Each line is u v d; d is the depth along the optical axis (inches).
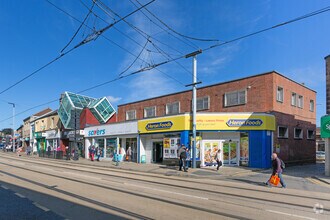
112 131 1234.6
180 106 1283.2
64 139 1733.5
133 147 1142.3
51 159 1347.2
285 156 993.5
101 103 1610.5
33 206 313.0
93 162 1118.4
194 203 337.1
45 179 534.3
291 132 1053.8
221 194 407.8
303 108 1176.8
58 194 381.7
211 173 725.9
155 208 308.0
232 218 274.2
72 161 1190.3
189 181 562.9
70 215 277.0
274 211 308.0
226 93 1100.5
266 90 989.8
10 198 354.9
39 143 2129.7
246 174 730.8
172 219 266.4
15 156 1571.1
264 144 892.0
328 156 705.0
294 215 293.6
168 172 745.6
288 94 1071.0
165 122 989.2
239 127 912.9
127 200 346.9
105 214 280.7
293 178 647.1
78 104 1630.2
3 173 629.3
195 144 862.5
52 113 1916.8
